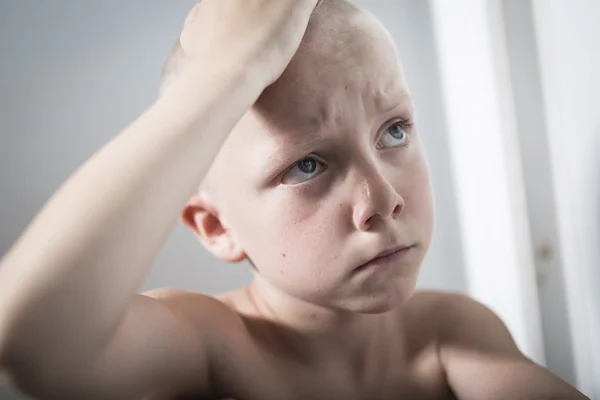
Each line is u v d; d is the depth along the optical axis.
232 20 0.44
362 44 0.44
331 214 0.44
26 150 0.83
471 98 0.72
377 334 0.57
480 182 0.74
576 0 0.52
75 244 0.35
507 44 0.63
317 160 0.44
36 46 0.83
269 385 0.53
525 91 0.63
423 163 0.48
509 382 0.53
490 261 0.75
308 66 0.42
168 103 0.40
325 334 0.54
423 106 0.84
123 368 0.40
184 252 0.88
